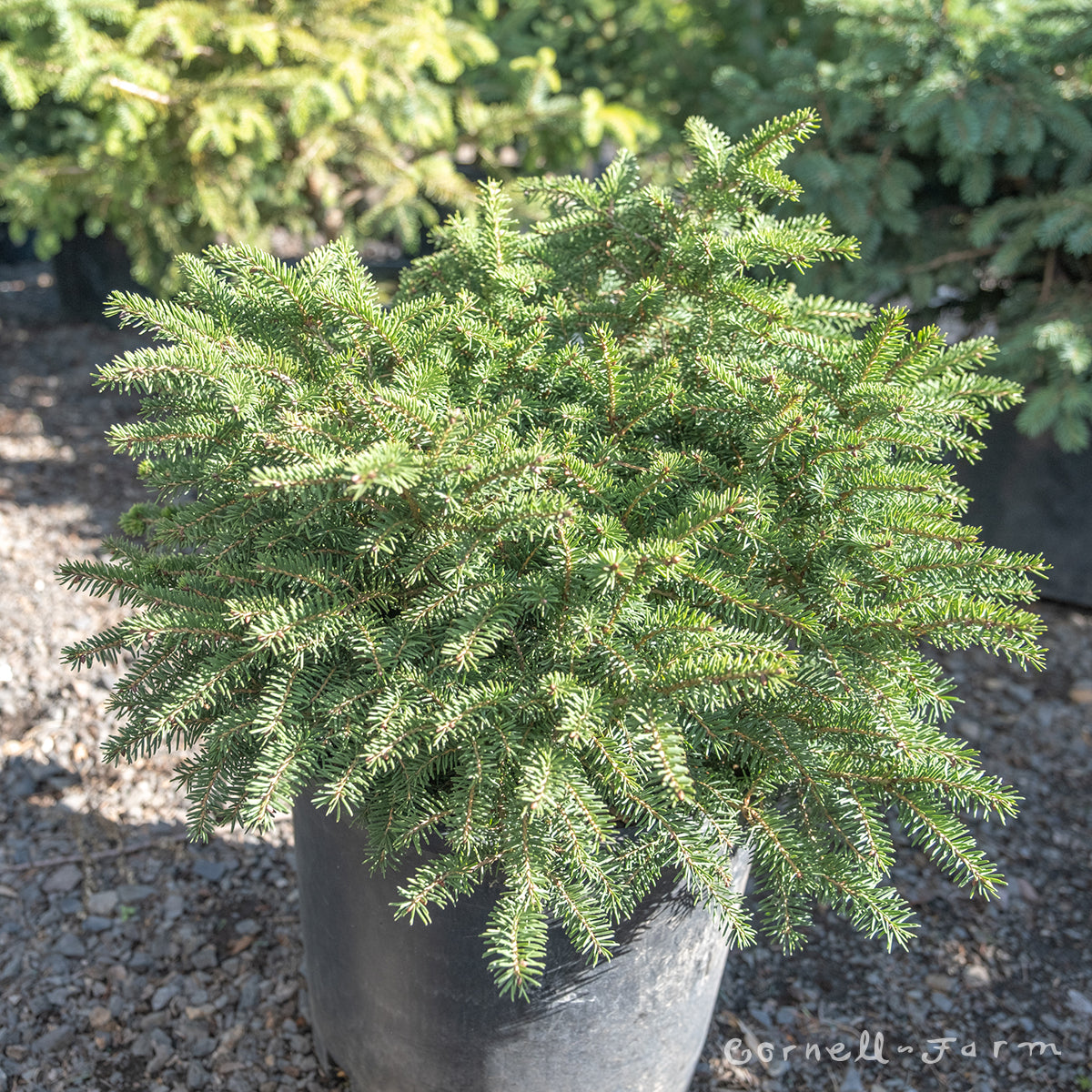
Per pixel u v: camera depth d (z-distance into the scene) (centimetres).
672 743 108
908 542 124
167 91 295
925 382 129
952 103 289
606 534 114
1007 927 219
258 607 116
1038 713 287
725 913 115
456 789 117
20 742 243
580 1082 148
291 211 379
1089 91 306
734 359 131
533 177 155
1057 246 319
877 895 117
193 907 207
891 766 119
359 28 309
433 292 151
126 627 128
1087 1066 190
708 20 447
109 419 419
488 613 116
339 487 114
